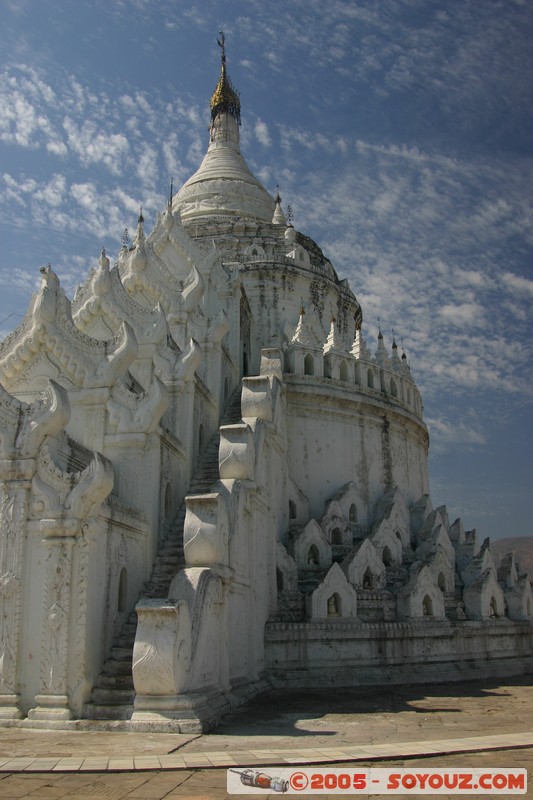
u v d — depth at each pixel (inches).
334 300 1560.0
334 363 1186.6
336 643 881.5
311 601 899.4
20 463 607.2
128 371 815.7
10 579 587.2
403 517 1130.7
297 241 1612.9
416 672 921.5
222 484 738.8
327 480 1129.4
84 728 527.2
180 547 746.2
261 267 1448.1
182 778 370.0
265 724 559.2
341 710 647.1
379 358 1268.5
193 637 579.2
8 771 385.4
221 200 1652.3
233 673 703.1
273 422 923.4
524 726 554.9
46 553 589.0
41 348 754.8
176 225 1147.3
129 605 667.4
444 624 981.2
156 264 1005.8
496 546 4569.4
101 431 730.8
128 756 422.3
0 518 602.5
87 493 586.2
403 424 1273.4
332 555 1029.2
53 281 764.6
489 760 414.0
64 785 356.8
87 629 574.6
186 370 865.5
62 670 559.2
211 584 619.8
